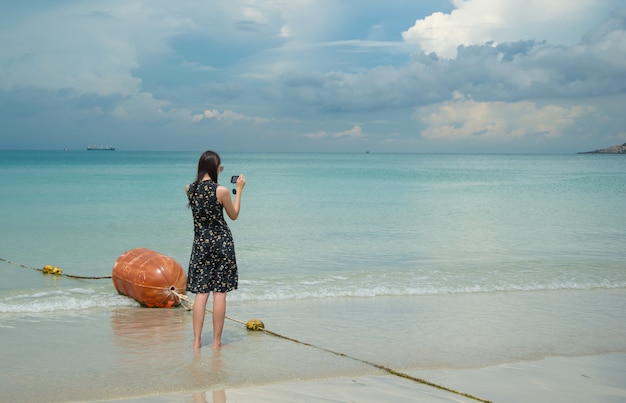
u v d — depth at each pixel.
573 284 10.37
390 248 14.50
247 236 16.30
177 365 5.86
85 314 7.99
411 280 10.50
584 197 31.83
